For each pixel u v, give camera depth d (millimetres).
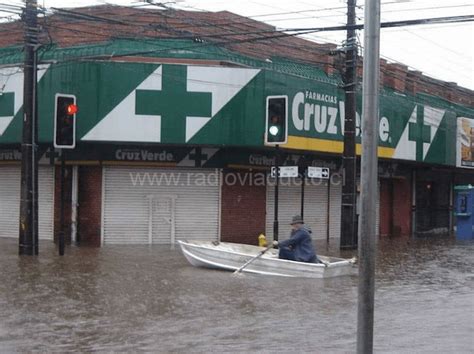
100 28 23516
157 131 21391
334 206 27672
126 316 11414
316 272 16031
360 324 5793
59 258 18562
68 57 22031
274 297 13500
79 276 15523
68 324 10750
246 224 24031
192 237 23188
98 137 21250
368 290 5777
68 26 23797
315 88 23828
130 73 21297
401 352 9414
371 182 5762
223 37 22547
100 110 21234
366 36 5789
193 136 21547
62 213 19359
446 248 25469
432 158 30672
